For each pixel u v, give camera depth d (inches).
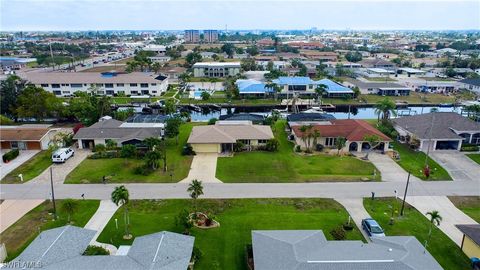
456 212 1995.6
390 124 3565.5
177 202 2066.9
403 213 1972.2
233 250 1627.7
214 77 6924.2
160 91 5413.4
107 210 1966.0
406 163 2704.2
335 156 2854.3
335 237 1723.7
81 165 2620.6
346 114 4591.5
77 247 1443.2
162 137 3206.2
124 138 2974.9
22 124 3641.7
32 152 2915.8
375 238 1583.4
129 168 2568.9
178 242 1477.6
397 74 7253.9
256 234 1590.8
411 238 1577.3
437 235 1769.2
